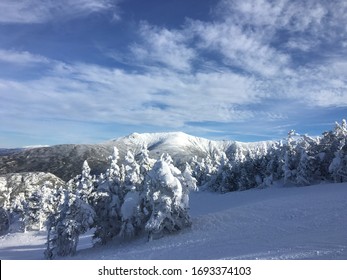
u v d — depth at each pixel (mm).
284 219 30047
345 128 61750
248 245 22391
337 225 24328
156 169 33062
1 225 91125
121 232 35844
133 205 35656
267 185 65500
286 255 17438
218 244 24828
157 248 28562
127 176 37062
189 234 31672
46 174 146250
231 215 35656
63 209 36688
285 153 63125
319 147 63500
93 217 36344
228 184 76000
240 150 79625
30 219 84562
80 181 37719
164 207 32250
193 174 94875
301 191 49344
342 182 55875
